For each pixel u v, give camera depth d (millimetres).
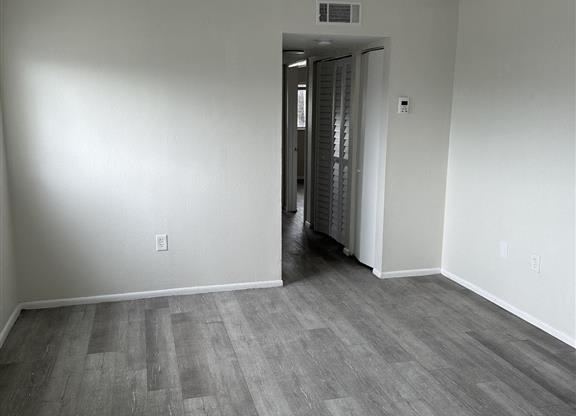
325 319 3455
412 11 3871
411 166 4117
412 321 3430
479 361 2895
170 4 3467
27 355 2945
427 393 2574
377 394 2566
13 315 3385
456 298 3836
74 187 3529
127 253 3713
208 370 2791
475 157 3846
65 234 3576
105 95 3469
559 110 3053
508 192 3521
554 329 3199
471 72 3834
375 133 4230
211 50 3586
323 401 2506
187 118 3633
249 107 3729
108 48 3420
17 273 3523
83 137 3479
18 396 2541
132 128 3551
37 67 3330
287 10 3660
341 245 5250
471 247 3957
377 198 4246
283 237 5562
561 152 3059
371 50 4203
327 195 5422
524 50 3295
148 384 2648
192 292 3896
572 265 3035
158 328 3305
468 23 3844
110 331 3260
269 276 4039
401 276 4297
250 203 3875
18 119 3352
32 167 3432
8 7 3229
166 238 3760
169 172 3672
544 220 3219
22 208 3463
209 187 3768
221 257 3902
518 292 3490
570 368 2822
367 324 3379
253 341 3131
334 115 5066
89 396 2545
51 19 3305
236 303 3723
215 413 2408
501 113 3543
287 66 6512
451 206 4180
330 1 3721
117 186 3600
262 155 3822
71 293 3668
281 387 2627
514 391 2594
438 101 4059
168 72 3543
